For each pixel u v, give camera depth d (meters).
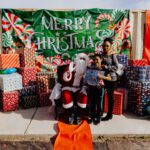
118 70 5.75
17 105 6.83
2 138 5.07
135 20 8.33
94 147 4.71
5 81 6.61
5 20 7.80
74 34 8.11
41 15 7.94
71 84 6.00
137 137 5.17
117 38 8.29
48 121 5.93
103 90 5.95
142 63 7.00
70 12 8.02
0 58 7.11
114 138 5.12
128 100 6.67
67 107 5.86
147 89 6.23
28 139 5.06
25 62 7.27
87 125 5.55
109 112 5.94
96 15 8.14
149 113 6.11
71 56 8.20
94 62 5.57
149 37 8.35
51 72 7.71
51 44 8.09
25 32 7.93
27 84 7.22
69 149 4.59
